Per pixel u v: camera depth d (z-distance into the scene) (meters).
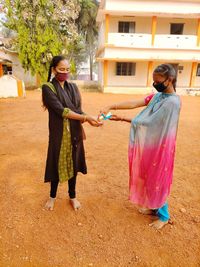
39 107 11.34
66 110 2.52
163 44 18.48
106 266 2.27
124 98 15.48
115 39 18.09
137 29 19.00
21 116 9.20
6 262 2.28
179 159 4.99
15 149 5.38
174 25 19.14
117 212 3.09
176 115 2.43
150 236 2.67
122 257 2.37
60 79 2.59
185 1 17.89
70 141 2.76
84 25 29.19
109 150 5.42
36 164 4.54
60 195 3.46
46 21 19.06
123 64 19.30
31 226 2.79
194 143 6.13
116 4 17.55
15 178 3.96
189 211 3.15
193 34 19.33
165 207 2.78
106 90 18.73
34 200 3.32
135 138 2.61
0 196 3.41
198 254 2.43
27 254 2.39
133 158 2.68
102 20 20.44
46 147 5.53
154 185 2.60
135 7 17.77
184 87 19.59
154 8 17.88
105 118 2.75
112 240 2.59
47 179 2.88
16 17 19.44
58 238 2.61
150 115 2.48
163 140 2.46
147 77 19.25
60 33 20.67
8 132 6.83
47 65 19.75
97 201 3.33
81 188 3.67
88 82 24.48
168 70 2.33
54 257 2.36
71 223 2.86
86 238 2.62
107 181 3.92
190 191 3.67
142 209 3.04
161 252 2.45
